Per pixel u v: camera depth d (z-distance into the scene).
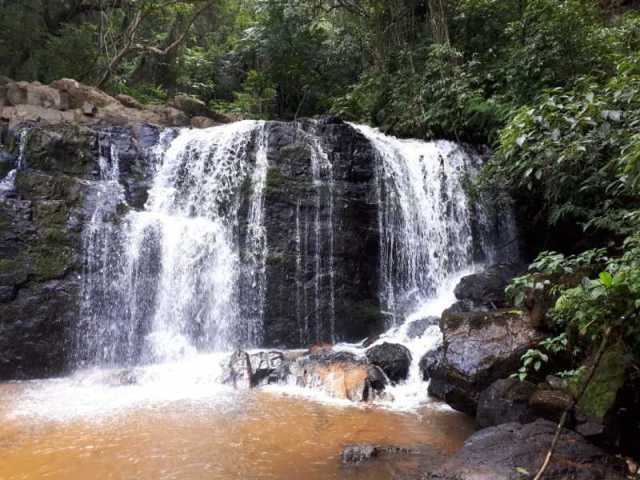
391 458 4.67
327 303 9.04
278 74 16.19
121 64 16.73
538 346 5.55
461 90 11.80
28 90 10.08
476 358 5.76
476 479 3.85
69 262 8.03
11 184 8.43
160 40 17.23
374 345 7.70
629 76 5.66
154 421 5.57
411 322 8.48
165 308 8.44
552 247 10.29
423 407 6.17
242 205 9.11
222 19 19.84
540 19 10.39
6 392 6.72
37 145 8.88
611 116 4.97
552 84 10.19
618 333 4.75
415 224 10.32
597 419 4.54
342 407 6.12
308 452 4.80
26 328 7.61
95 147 9.27
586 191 7.20
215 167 9.42
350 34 15.48
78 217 8.30
